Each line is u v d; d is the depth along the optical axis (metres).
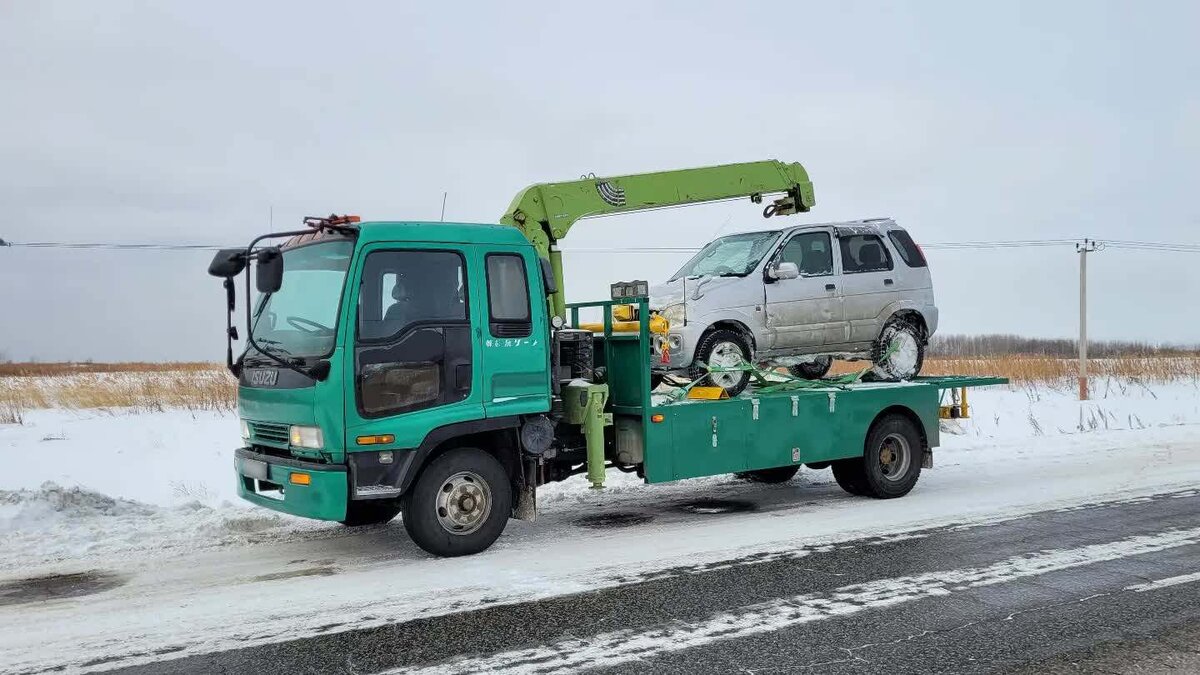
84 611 5.89
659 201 9.65
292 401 6.89
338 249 6.92
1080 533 7.82
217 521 8.65
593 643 5.10
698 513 9.12
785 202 10.95
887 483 9.74
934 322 11.34
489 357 7.34
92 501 9.30
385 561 7.18
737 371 9.77
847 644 5.02
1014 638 5.10
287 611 5.82
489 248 7.41
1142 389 24.39
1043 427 17.41
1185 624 5.33
